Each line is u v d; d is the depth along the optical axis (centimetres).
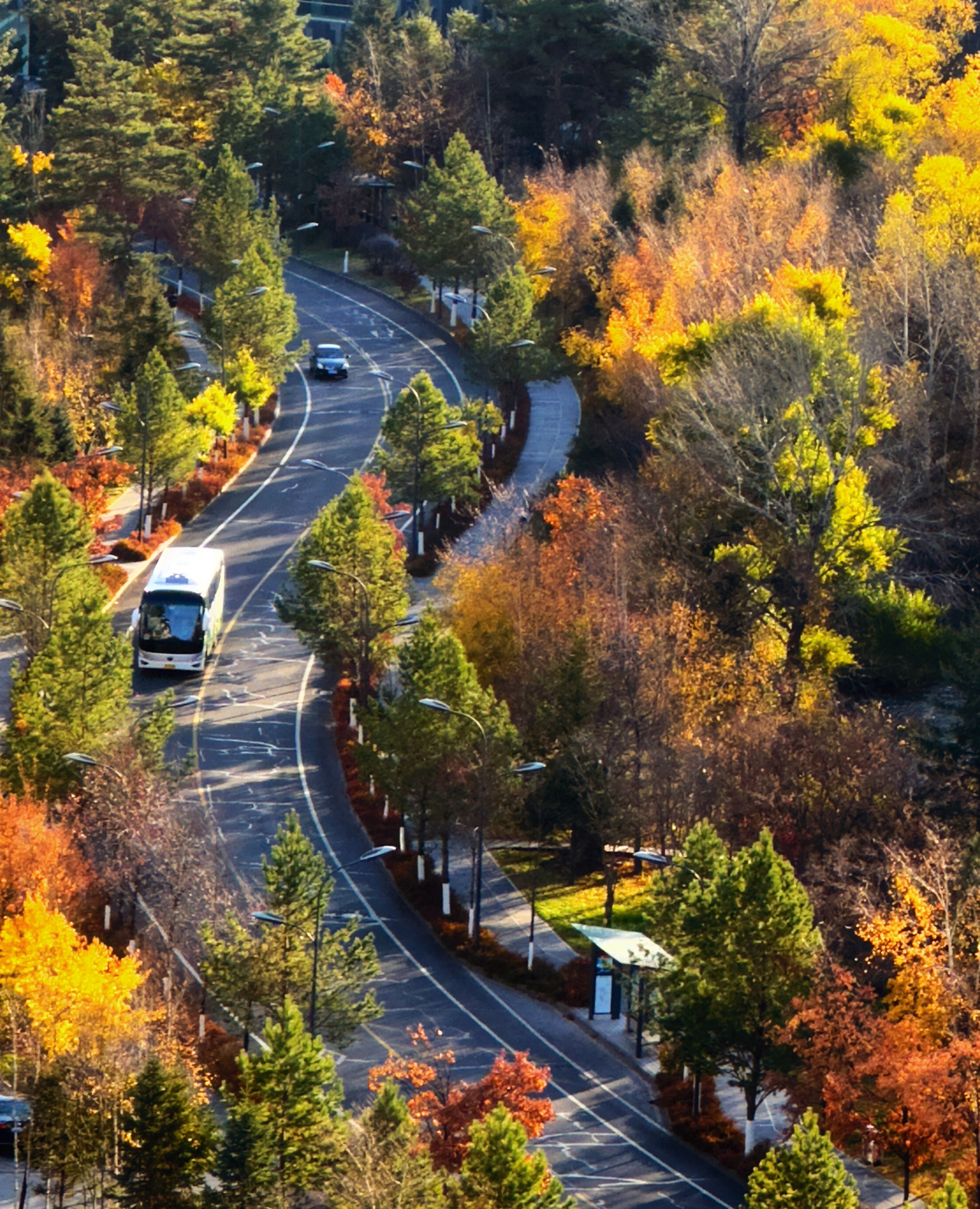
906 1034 10625
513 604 16188
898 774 13862
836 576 16900
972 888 11450
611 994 12925
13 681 16425
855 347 18425
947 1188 8219
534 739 14912
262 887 13925
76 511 16612
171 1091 10006
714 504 17375
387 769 14438
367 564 16662
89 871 13138
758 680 15238
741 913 11100
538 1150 10444
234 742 16300
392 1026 12719
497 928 14062
